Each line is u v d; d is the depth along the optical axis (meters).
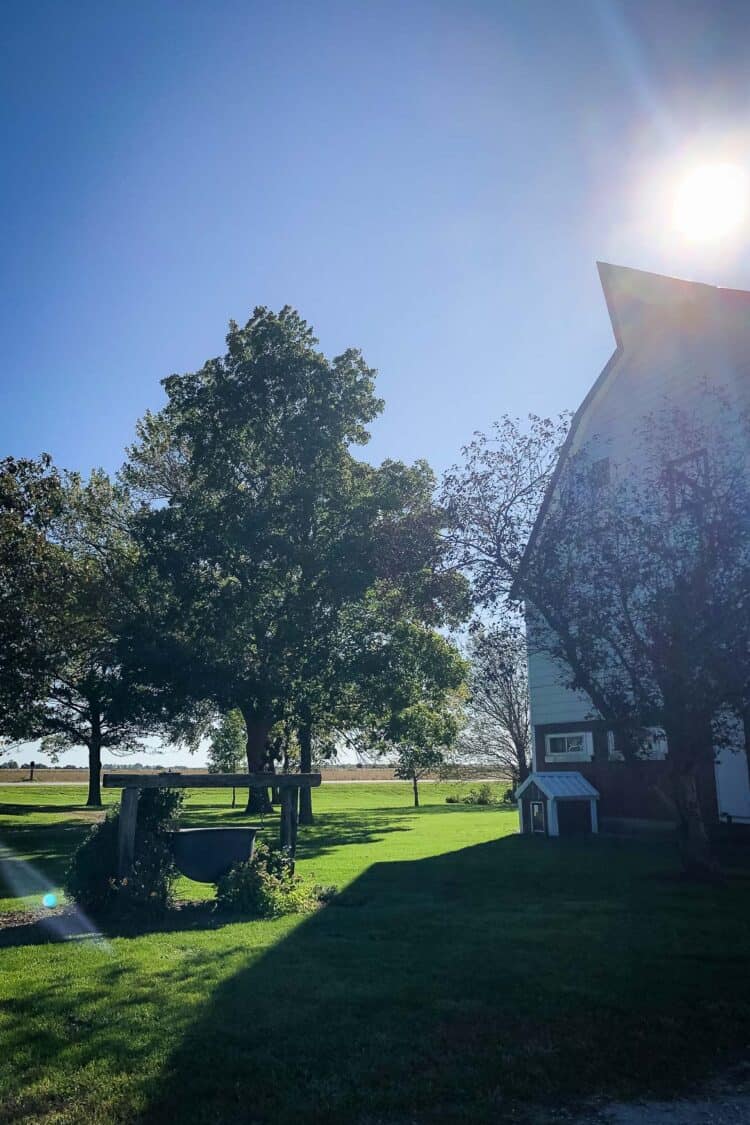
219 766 60.62
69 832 24.97
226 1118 4.56
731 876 13.34
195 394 29.45
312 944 8.45
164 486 34.81
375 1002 6.45
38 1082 5.01
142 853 10.66
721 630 11.77
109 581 31.78
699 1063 5.32
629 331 19.77
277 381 28.30
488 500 13.95
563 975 7.20
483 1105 4.73
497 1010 6.25
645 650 12.19
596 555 13.09
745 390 16.88
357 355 29.09
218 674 27.39
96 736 45.75
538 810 20.36
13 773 120.75
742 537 11.95
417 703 33.62
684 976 7.16
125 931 9.36
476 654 14.26
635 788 18.81
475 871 14.23
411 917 9.95
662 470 13.35
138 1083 4.98
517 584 13.46
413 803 49.91
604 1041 5.64
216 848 11.23
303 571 26.98
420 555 15.17
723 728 12.90
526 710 47.41
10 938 9.07
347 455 28.56
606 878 13.10
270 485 27.88
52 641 28.36
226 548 27.12
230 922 9.86
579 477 13.91
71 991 6.80
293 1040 5.65
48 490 21.41
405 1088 4.91
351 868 14.94
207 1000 6.51
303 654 27.45
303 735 36.88
